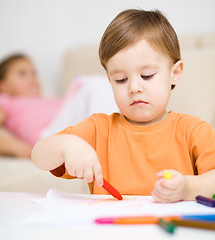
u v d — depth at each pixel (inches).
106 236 14.8
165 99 32.1
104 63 32.9
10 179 55.4
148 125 34.5
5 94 107.7
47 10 110.4
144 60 30.3
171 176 23.2
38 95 108.6
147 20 32.3
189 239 14.3
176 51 33.4
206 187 24.8
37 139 90.5
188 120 34.4
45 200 23.4
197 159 31.9
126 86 31.4
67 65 103.2
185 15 88.7
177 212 18.9
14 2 112.6
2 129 94.8
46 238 14.7
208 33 78.7
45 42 111.3
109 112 73.7
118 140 35.1
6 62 109.3
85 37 106.0
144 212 18.8
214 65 64.9
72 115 81.5
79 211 18.8
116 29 31.4
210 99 64.0
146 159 33.7
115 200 24.1
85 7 105.4
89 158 25.5
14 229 16.0
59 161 28.9
